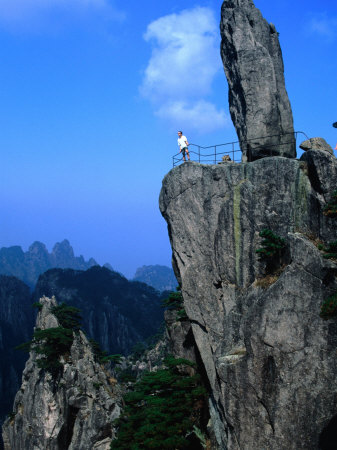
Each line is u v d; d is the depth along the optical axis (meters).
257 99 41.62
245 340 34.09
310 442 30.91
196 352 47.66
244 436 33.34
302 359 31.78
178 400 42.34
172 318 59.06
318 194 34.50
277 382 32.31
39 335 85.31
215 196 40.25
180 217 42.31
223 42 45.31
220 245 39.25
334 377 30.83
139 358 178.38
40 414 83.69
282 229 35.97
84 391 81.31
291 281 32.72
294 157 42.19
